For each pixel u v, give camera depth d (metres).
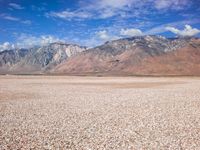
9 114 24.89
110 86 65.94
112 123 20.64
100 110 26.98
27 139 16.22
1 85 70.00
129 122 20.95
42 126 19.75
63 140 15.98
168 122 20.88
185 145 14.84
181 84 75.12
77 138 16.41
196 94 42.94
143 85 70.25
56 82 88.56
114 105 30.56
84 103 32.50
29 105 30.95
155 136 16.73
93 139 16.16
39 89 55.28
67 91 50.03
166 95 41.50
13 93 45.88
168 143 15.21
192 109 27.31
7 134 17.41
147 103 32.12
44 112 25.97
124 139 16.11
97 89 55.34
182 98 37.22
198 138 16.22
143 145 14.88
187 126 19.47
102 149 14.27
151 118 22.52
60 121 21.53
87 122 21.06
